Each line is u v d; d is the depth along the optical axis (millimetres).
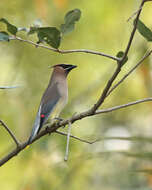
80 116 6805
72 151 11250
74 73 12789
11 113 12016
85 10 12344
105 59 12758
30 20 11930
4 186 11227
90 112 6727
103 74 12875
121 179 10672
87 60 12695
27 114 12133
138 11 5805
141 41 12664
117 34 12586
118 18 12492
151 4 12328
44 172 11242
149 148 10016
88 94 12820
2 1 12008
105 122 12867
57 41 6062
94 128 12430
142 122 13102
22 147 7051
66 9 12125
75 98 12711
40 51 12422
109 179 11062
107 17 12445
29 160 11297
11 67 12500
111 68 12859
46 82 12492
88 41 12531
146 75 12680
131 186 10367
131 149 10367
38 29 6059
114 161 10867
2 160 7066
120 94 13094
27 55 12430
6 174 11336
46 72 12531
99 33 12500
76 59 12648
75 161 11148
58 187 11109
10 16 11961
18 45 12312
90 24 12414
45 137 11180
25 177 11258
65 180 11180
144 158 8461
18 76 12469
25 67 12508
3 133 11641
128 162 10586
